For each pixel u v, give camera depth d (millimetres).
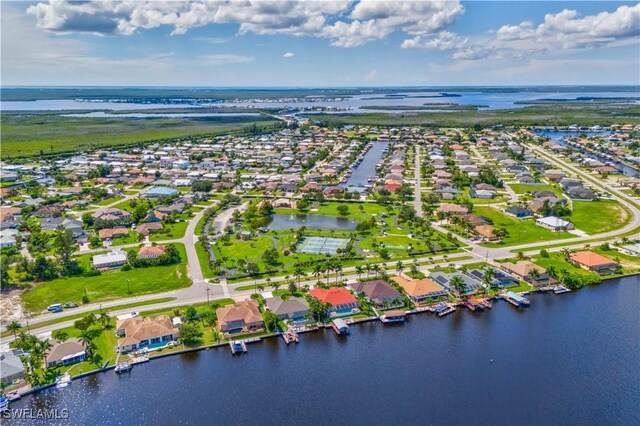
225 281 193625
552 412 119812
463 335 156875
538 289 189125
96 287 187750
